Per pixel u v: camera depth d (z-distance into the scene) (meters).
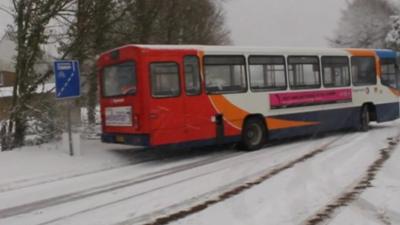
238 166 12.05
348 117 17.77
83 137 17.72
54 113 15.98
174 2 24.73
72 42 16.25
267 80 15.18
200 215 7.61
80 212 8.27
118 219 7.68
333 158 12.38
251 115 14.77
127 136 13.30
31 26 15.05
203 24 35.03
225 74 14.16
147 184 10.34
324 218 7.10
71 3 15.76
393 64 19.64
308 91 16.30
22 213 8.41
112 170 12.23
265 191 9.00
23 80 15.24
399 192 8.41
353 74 18.00
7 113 15.39
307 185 9.34
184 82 13.28
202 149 15.45
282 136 15.59
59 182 10.94
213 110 13.82
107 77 13.93
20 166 12.16
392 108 19.52
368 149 13.68
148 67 12.70
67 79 13.23
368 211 7.36
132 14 19.22
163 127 12.87
